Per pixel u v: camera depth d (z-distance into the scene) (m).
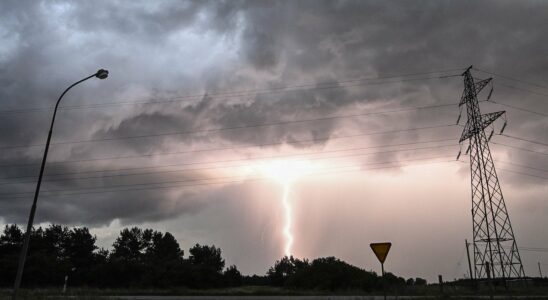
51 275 82.19
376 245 21.25
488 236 62.78
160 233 127.62
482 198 64.38
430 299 38.19
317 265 74.50
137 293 48.78
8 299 30.81
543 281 67.19
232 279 100.69
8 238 101.25
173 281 82.94
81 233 109.56
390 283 69.62
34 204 26.78
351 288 65.06
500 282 60.88
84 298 34.00
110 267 87.12
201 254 123.44
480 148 65.88
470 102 67.75
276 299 38.59
